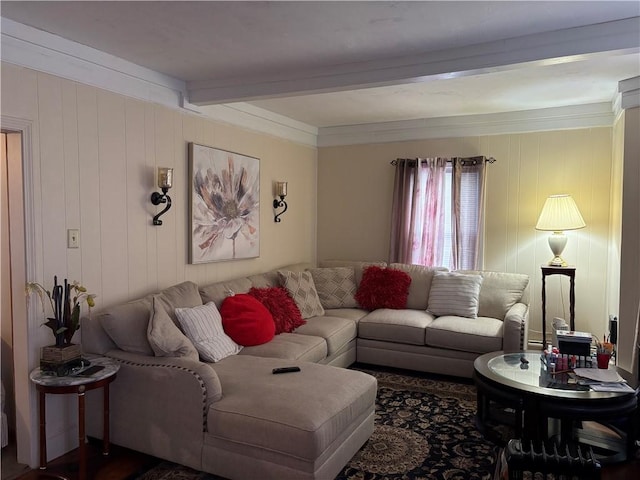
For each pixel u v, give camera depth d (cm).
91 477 261
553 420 318
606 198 456
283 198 515
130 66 327
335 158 580
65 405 294
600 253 461
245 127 457
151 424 270
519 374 300
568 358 308
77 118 296
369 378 295
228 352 332
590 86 393
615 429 300
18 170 269
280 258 521
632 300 371
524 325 394
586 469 155
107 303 321
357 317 462
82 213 301
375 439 302
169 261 372
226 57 316
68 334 273
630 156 370
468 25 263
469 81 378
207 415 251
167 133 367
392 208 541
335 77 333
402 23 260
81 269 302
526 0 233
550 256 482
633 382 304
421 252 530
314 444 223
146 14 249
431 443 298
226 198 430
